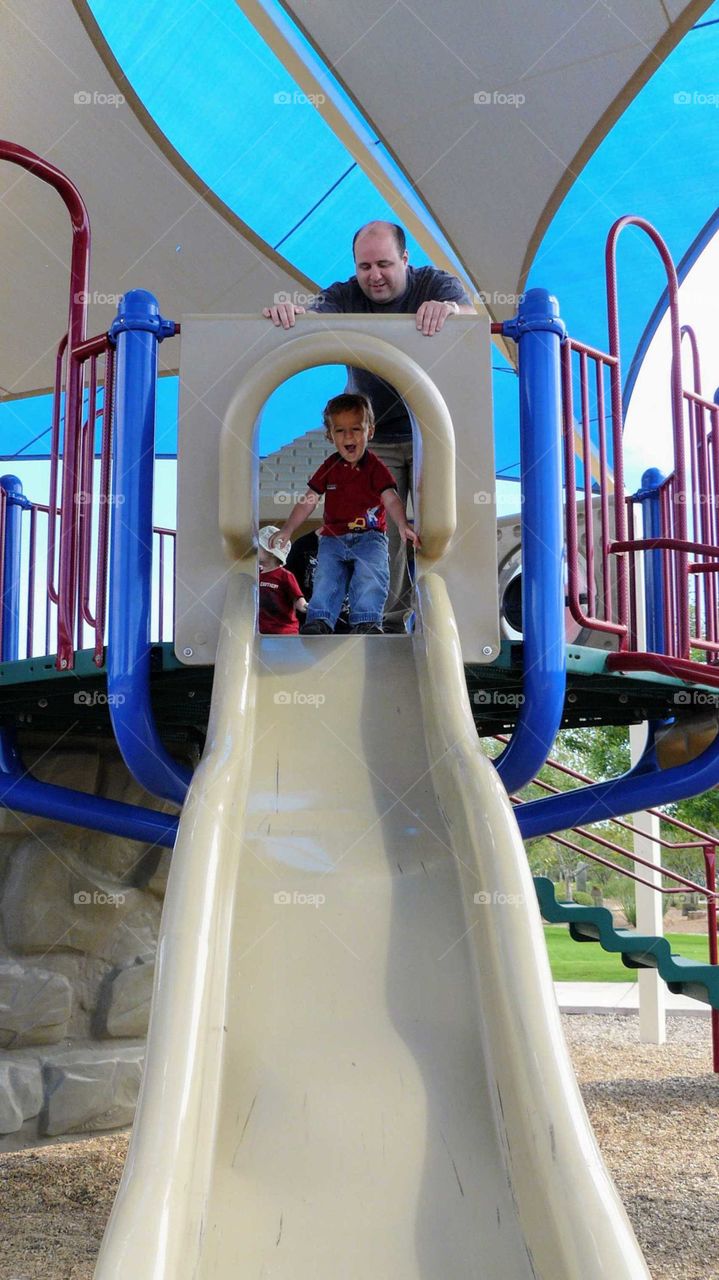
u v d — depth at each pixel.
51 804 4.19
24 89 8.20
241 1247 1.79
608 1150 4.82
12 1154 4.55
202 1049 1.93
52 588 4.23
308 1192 1.88
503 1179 1.90
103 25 7.74
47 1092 4.71
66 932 4.86
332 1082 2.07
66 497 3.67
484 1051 2.11
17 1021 4.67
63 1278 3.25
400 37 7.92
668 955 6.23
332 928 2.36
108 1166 4.38
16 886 4.76
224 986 2.18
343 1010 2.20
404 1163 1.93
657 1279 3.32
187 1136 1.74
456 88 8.32
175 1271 1.56
